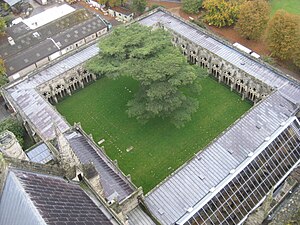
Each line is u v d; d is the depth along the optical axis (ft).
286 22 507.30
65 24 620.90
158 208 336.29
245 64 487.61
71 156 245.65
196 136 451.94
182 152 435.94
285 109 425.69
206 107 486.38
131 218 333.62
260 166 369.91
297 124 408.05
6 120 465.47
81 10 640.99
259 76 469.16
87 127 472.85
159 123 469.57
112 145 449.48
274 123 408.26
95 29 607.78
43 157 378.12
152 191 347.36
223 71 508.53
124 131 464.24
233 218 342.44
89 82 535.60
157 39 451.94
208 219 334.03
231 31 618.03
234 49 511.40
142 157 433.89
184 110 432.25
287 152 388.98
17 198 193.67
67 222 190.49
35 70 502.38
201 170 362.74
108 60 450.30
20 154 319.88
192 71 424.46
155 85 412.57
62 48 577.84
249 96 492.54
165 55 430.20
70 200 214.90
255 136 393.70
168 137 453.17
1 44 579.48
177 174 359.46
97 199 234.58
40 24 640.17
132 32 467.93
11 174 201.77
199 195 344.49
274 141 386.73
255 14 558.15
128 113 441.68
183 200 341.00
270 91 457.27
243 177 359.25
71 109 499.10
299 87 449.06
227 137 390.63
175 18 580.30
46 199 199.52
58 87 506.89
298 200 345.31
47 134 421.59
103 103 503.61
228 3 612.70
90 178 267.18
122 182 353.72
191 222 327.88
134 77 415.44
